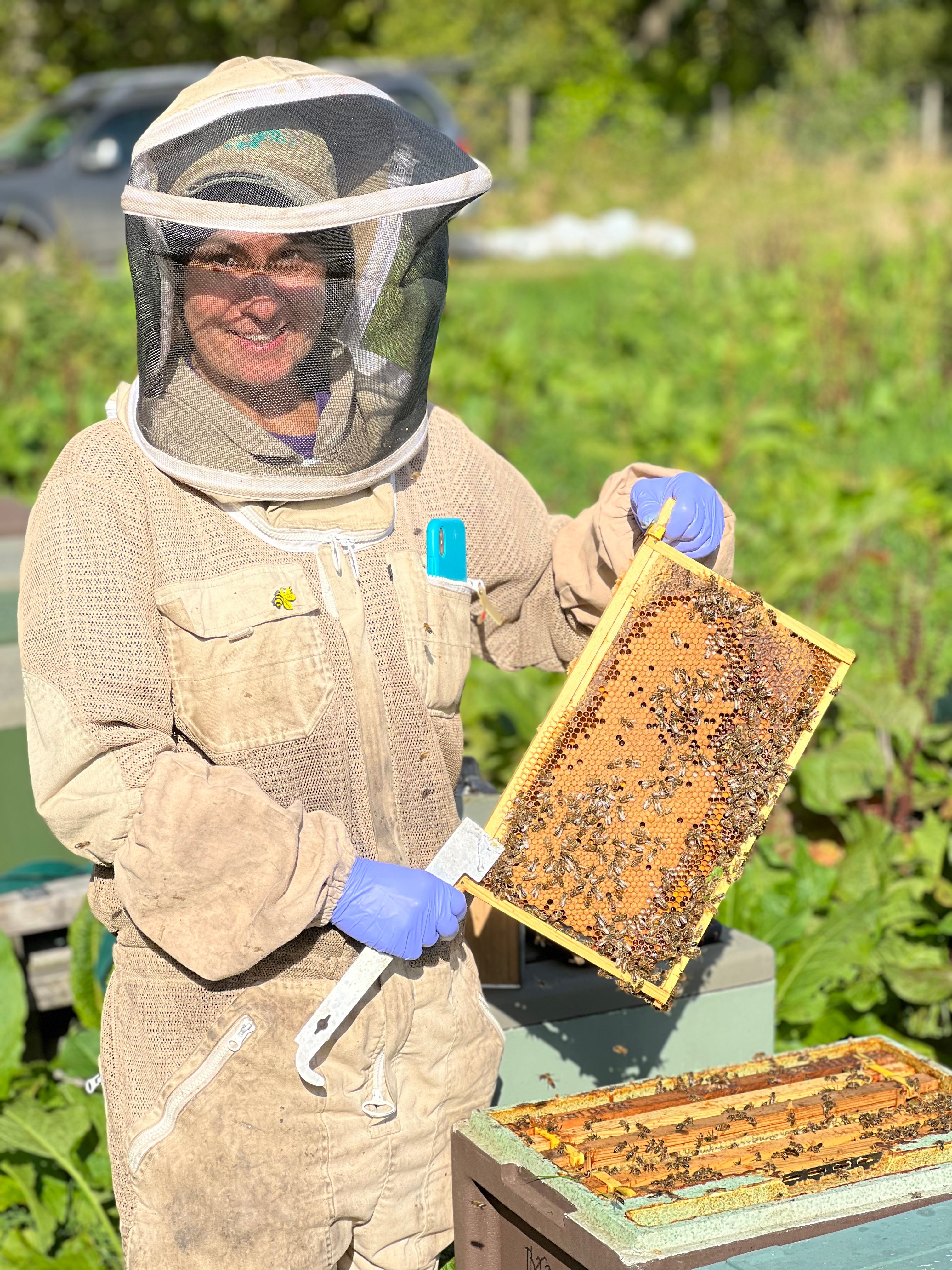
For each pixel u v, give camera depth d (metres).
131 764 1.75
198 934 1.70
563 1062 2.38
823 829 3.73
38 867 3.28
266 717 1.83
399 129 1.82
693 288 11.06
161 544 1.82
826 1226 1.65
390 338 1.82
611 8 23.88
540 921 1.87
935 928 3.21
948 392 8.32
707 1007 2.46
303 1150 1.84
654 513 2.02
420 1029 1.92
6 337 8.96
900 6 26.03
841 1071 2.01
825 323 9.22
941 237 11.09
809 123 22.23
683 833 1.90
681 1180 1.70
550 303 12.15
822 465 6.77
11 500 4.11
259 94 1.75
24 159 14.13
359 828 1.89
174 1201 1.82
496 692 3.98
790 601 5.26
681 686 1.90
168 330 1.76
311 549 1.88
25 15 22.16
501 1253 1.89
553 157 21.47
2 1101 2.73
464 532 2.00
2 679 3.22
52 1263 2.39
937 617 5.06
